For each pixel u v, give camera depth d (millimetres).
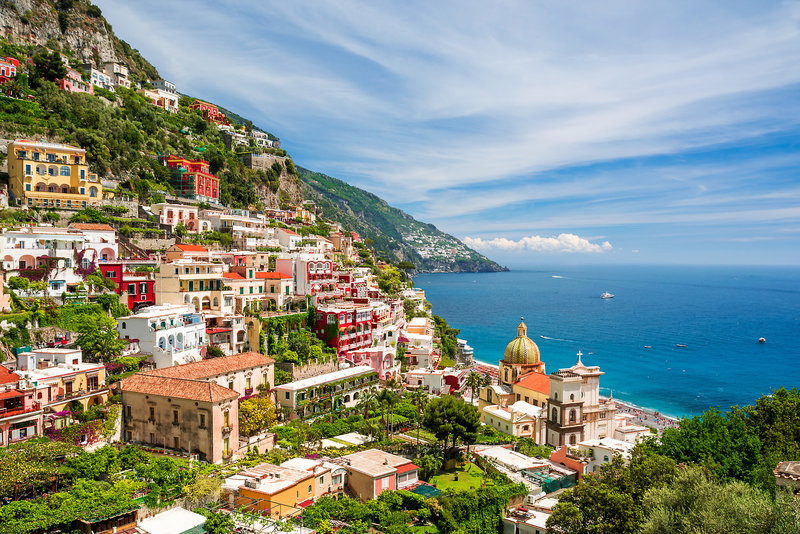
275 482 72688
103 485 65438
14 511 56156
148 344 102750
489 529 80812
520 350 140250
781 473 61344
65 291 108125
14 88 179625
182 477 70688
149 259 135875
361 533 69375
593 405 119812
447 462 97125
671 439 89625
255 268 156500
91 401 85500
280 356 123062
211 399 80938
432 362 177250
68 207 144625
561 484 93500
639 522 62906
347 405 122062
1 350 88750
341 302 159000
